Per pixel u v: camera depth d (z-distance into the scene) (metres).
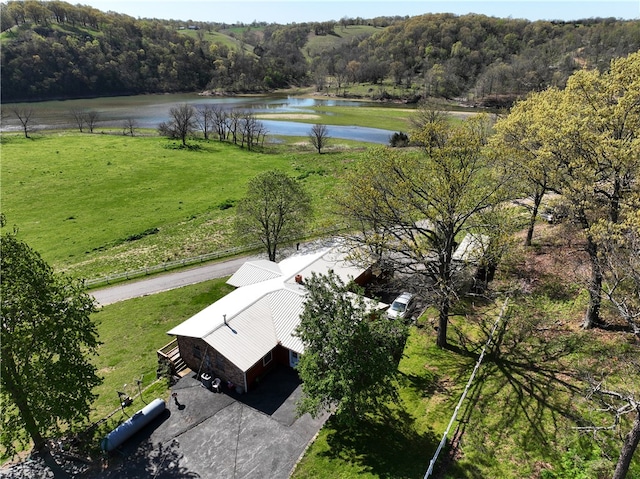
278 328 28.25
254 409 24.73
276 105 179.50
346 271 35.12
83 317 22.22
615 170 22.53
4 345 18.98
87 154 94.31
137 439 22.84
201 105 176.25
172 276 45.00
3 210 65.00
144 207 67.38
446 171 25.41
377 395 21.16
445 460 19.73
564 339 26.36
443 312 27.25
